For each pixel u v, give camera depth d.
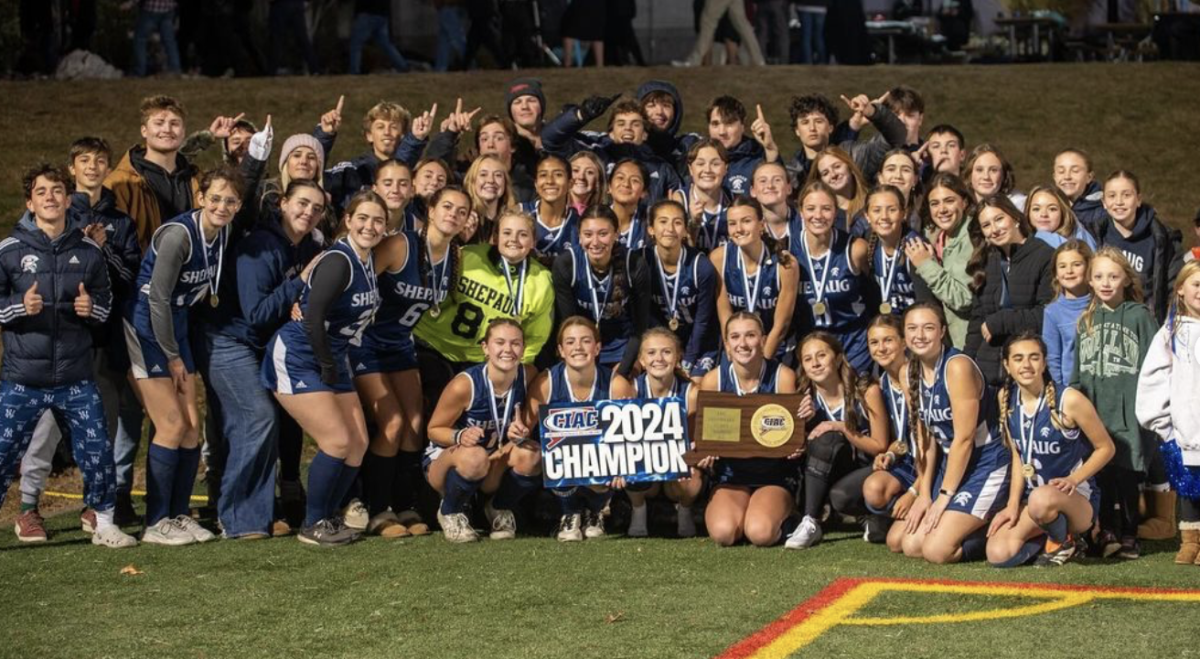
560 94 17.59
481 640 5.72
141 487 9.58
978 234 7.98
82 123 17.25
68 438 7.78
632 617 6.00
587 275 7.90
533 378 7.82
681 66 19.06
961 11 22.44
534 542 7.59
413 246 7.66
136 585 6.66
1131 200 8.30
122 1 21.36
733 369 7.73
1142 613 5.96
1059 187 8.72
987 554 6.93
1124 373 7.16
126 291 7.63
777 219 8.29
